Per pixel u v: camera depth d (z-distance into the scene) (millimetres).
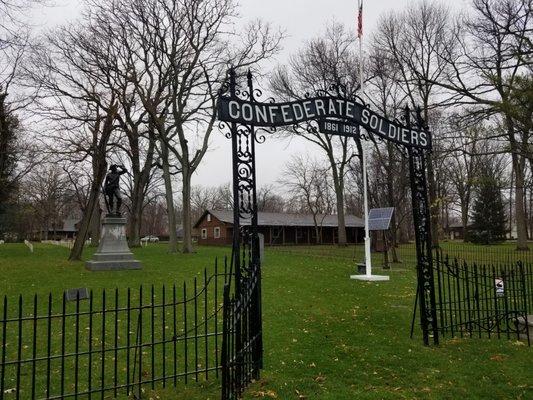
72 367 6293
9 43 14641
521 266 8461
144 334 8008
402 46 33219
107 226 18453
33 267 18250
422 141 8406
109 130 22297
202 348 7219
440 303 8031
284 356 6891
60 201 69625
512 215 74875
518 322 8102
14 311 9930
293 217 58938
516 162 24281
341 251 32250
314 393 5453
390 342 7746
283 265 20109
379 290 13477
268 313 9852
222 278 15016
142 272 16734
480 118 14383
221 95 6090
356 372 6227
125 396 5328
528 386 5668
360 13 17078
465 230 52562
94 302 10930
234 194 6047
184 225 29125
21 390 5449
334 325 8953
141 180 38938
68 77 30984
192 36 28266
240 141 6223
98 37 27562
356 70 31875
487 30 16766
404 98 28797
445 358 6863
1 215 55438
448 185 54875
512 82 11992
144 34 28875
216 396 5328
